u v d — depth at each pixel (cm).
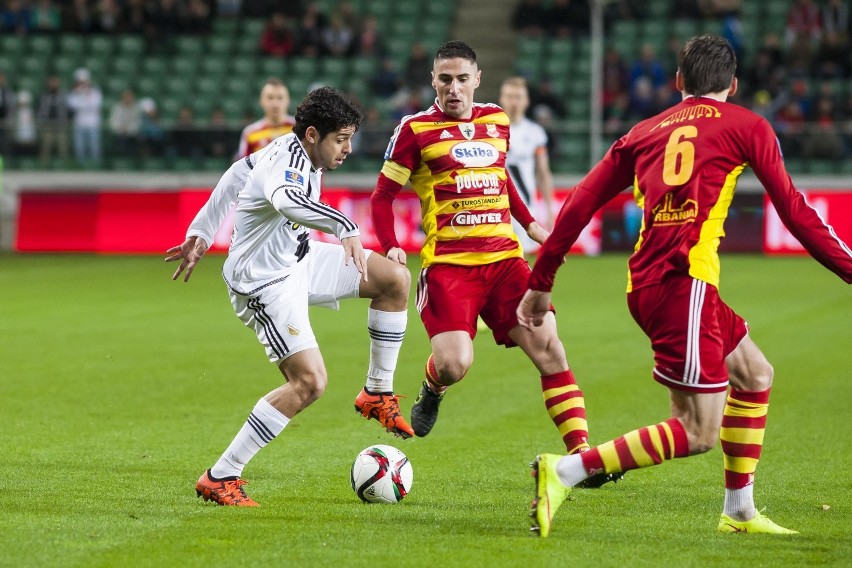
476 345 3878
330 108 1831
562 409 2073
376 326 2131
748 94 7906
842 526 1753
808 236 1599
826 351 3666
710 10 8794
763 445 2381
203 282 5762
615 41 8762
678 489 2006
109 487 1977
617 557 1562
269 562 1526
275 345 1881
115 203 7344
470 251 2094
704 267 1609
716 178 1614
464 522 1759
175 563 1519
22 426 2539
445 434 2494
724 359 1631
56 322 4325
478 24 9281
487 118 2153
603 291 5356
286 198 1756
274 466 2180
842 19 8406
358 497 1911
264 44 8706
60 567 1498
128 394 2936
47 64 8706
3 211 7519
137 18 8881
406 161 2130
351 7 8738
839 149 7450
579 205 1669
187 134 7588
